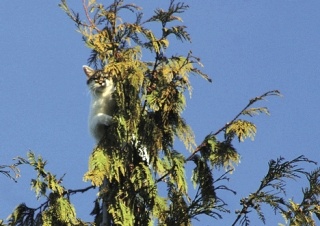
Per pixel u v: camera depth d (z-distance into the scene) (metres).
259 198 15.19
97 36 15.95
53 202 15.22
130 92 15.62
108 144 15.62
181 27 15.95
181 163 15.61
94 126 17.98
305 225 15.08
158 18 16.02
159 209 15.19
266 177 15.35
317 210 15.35
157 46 15.83
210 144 15.91
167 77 15.78
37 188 14.98
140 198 15.44
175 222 15.05
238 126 15.57
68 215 15.04
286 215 15.10
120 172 15.64
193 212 15.04
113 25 16.14
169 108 15.54
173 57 15.96
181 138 15.93
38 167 15.11
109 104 18.22
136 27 15.96
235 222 15.16
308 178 15.54
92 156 15.35
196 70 15.83
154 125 15.64
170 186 15.80
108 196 15.48
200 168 15.98
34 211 15.72
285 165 15.34
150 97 15.59
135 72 15.32
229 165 15.73
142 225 15.30
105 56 15.98
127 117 15.69
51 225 15.14
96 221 16.45
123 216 15.02
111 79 17.08
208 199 15.09
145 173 15.34
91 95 18.64
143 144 15.69
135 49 15.87
